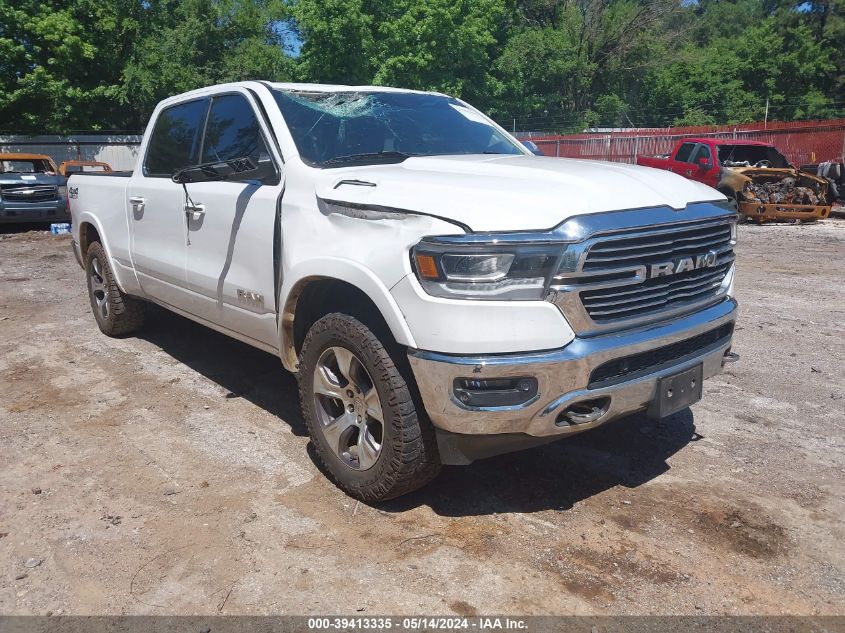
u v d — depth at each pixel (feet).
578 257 9.29
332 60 105.91
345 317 10.80
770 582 9.34
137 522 10.73
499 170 11.43
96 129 109.40
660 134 97.96
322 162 12.46
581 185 10.31
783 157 56.80
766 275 31.71
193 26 108.58
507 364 9.24
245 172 12.45
